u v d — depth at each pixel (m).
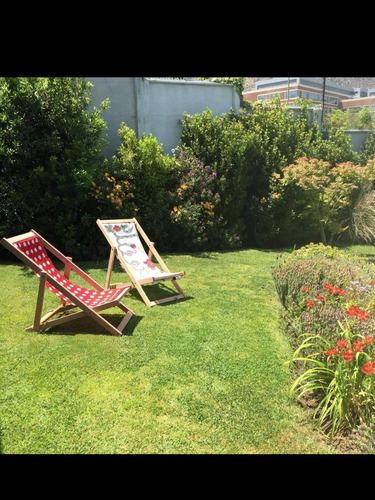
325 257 6.32
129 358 3.95
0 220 8.01
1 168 7.83
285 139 11.33
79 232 8.41
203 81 11.09
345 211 11.44
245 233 11.09
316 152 11.98
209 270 7.62
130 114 10.05
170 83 10.57
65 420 2.99
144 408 3.17
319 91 71.06
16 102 7.63
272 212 10.78
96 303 4.68
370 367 2.79
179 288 5.91
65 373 3.63
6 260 7.96
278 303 5.57
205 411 3.15
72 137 7.98
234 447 2.80
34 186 7.76
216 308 5.48
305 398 3.37
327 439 2.92
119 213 8.59
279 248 10.55
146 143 9.05
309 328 3.84
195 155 10.38
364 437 2.81
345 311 3.83
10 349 4.07
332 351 3.07
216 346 4.29
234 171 10.31
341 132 13.02
